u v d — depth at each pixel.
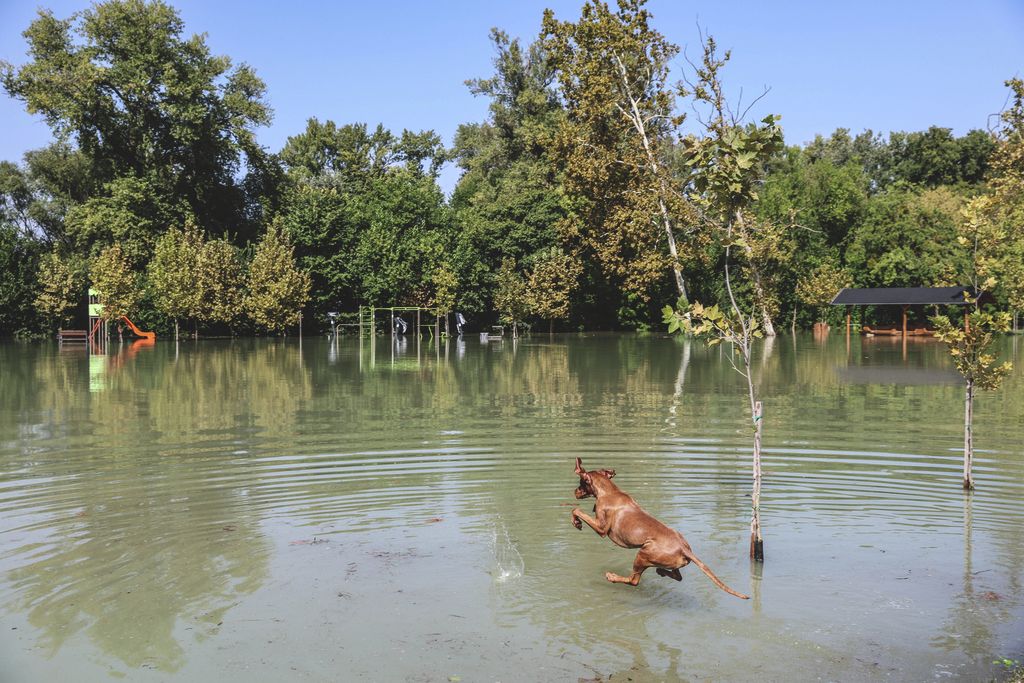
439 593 7.09
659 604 6.89
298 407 18.27
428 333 55.53
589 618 6.62
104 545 8.26
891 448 13.13
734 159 8.63
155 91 53.41
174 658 5.87
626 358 33.12
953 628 6.39
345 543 8.38
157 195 53.41
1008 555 8.00
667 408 17.98
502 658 5.90
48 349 39.31
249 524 9.00
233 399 19.73
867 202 64.31
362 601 6.91
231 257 48.25
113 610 6.69
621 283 56.62
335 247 56.12
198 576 7.44
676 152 49.28
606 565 7.82
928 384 23.09
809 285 57.16
